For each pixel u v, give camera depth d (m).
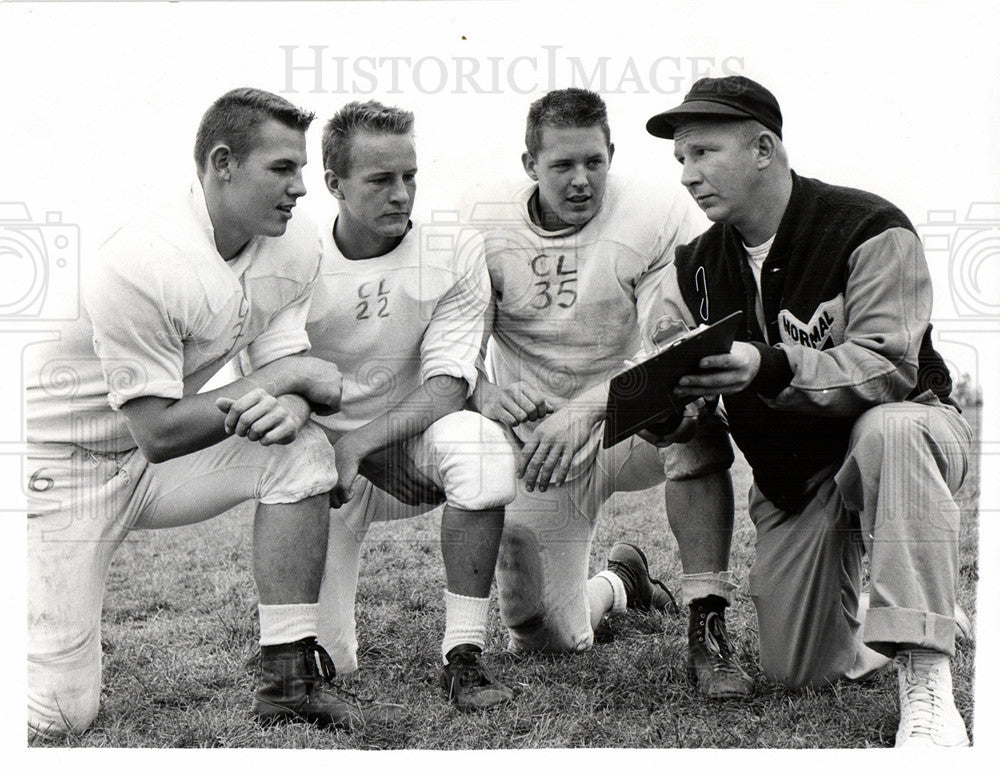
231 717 2.72
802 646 2.83
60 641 2.69
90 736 2.72
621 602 3.39
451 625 2.81
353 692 2.81
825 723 2.68
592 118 2.96
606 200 3.12
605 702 2.82
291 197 2.70
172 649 3.15
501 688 2.76
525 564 3.04
